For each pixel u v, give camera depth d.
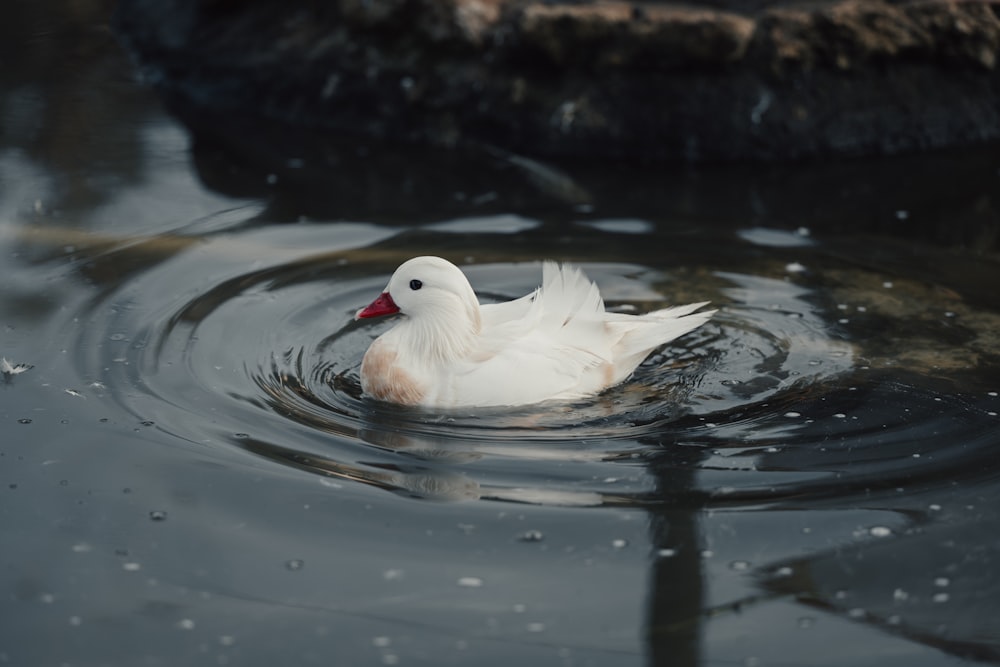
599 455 9.16
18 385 10.17
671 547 7.96
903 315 11.98
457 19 18.05
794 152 17.83
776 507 8.41
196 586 7.59
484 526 8.20
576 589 7.57
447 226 14.74
